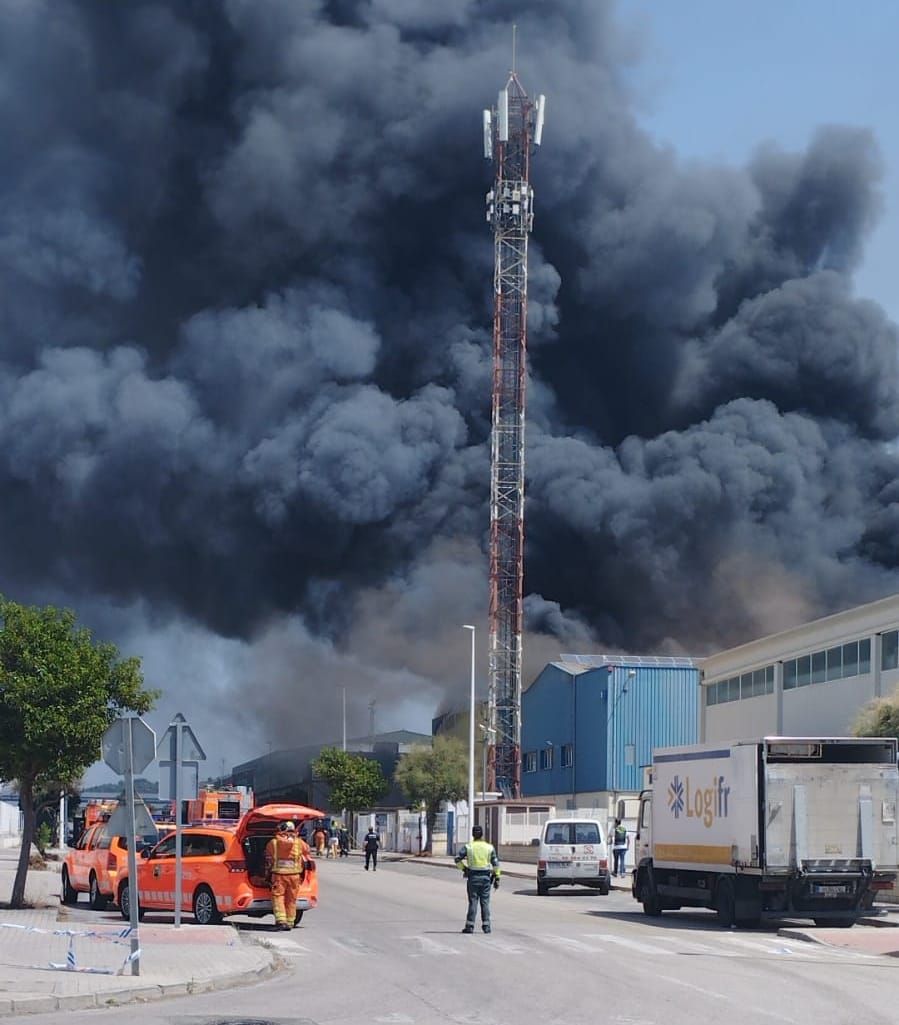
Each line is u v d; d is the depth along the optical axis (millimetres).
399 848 82750
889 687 46531
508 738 82125
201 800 53781
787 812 25078
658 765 29375
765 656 56125
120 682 29000
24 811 29203
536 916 29141
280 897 24516
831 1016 13516
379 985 16344
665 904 29422
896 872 25156
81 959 18484
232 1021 13070
